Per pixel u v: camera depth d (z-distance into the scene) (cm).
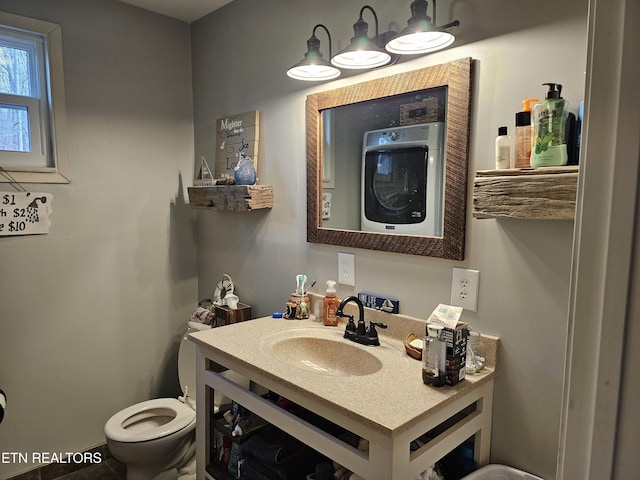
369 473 107
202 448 171
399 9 149
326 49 175
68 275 216
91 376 226
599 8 52
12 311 200
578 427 57
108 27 220
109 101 223
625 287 51
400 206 153
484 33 129
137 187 236
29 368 207
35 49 204
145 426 212
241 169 202
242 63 216
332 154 175
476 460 133
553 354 121
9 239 198
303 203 191
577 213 57
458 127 134
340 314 158
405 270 155
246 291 227
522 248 125
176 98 247
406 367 133
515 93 124
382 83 154
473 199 119
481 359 132
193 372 225
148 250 243
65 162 210
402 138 151
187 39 249
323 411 116
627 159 50
